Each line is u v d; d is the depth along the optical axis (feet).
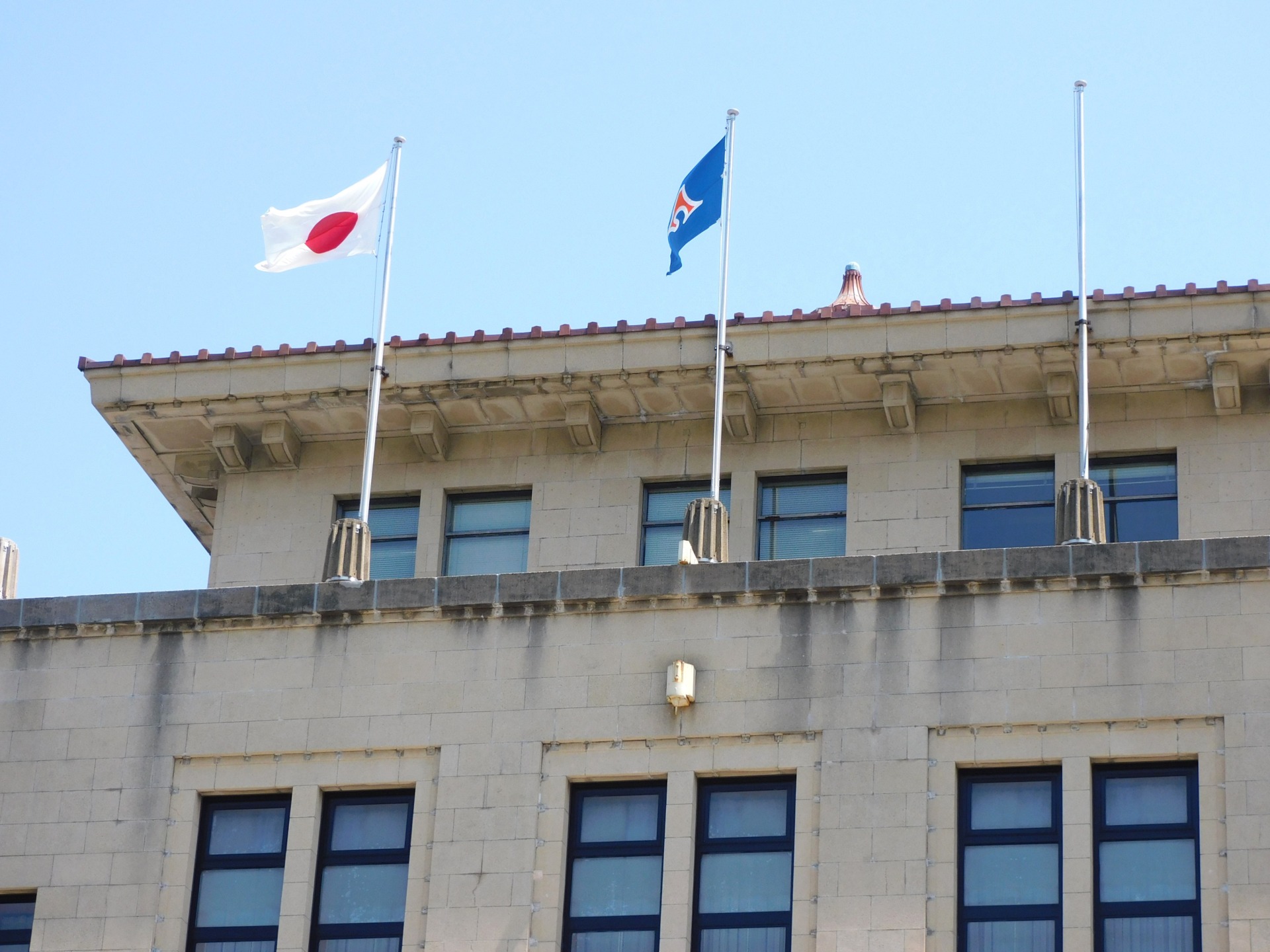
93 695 147.02
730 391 160.86
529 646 142.72
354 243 163.84
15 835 144.56
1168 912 131.54
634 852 138.51
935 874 133.49
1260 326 153.48
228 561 166.30
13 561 155.74
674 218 163.94
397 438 167.22
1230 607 135.44
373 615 145.38
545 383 161.58
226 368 164.96
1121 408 159.33
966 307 156.87
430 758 141.79
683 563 143.33
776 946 135.03
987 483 160.45
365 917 140.26
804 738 137.80
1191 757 133.69
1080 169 156.97
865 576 140.05
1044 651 136.77
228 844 143.74
